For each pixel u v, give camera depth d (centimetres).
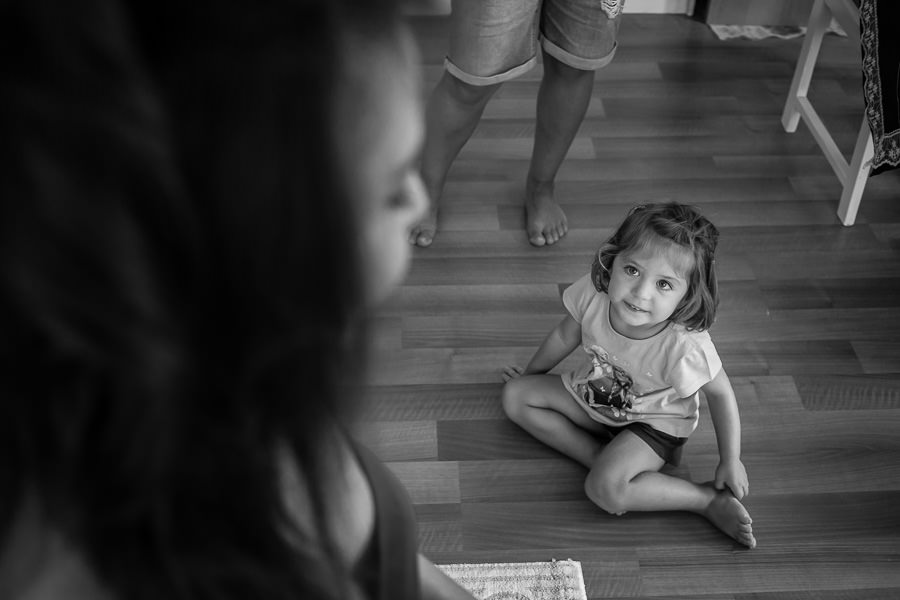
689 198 244
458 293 217
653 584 169
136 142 17
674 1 302
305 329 21
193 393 21
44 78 16
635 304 161
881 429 194
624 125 264
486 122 264
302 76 18
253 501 25
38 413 19
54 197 16
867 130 220
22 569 26
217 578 25
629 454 174
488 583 168
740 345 209
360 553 42
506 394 189
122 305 17
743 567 171
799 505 180
